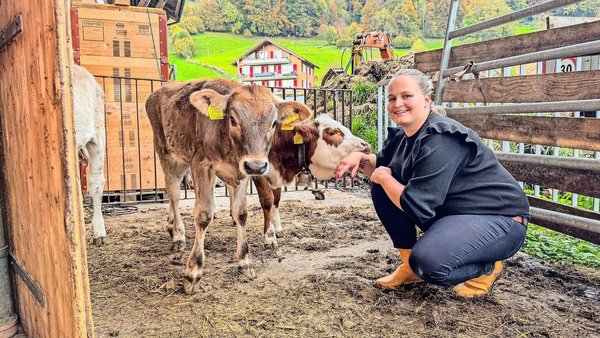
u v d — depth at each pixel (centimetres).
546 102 427
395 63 1315
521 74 525
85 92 475
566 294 334
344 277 368
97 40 675
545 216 427
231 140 339
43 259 221
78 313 188
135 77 697
